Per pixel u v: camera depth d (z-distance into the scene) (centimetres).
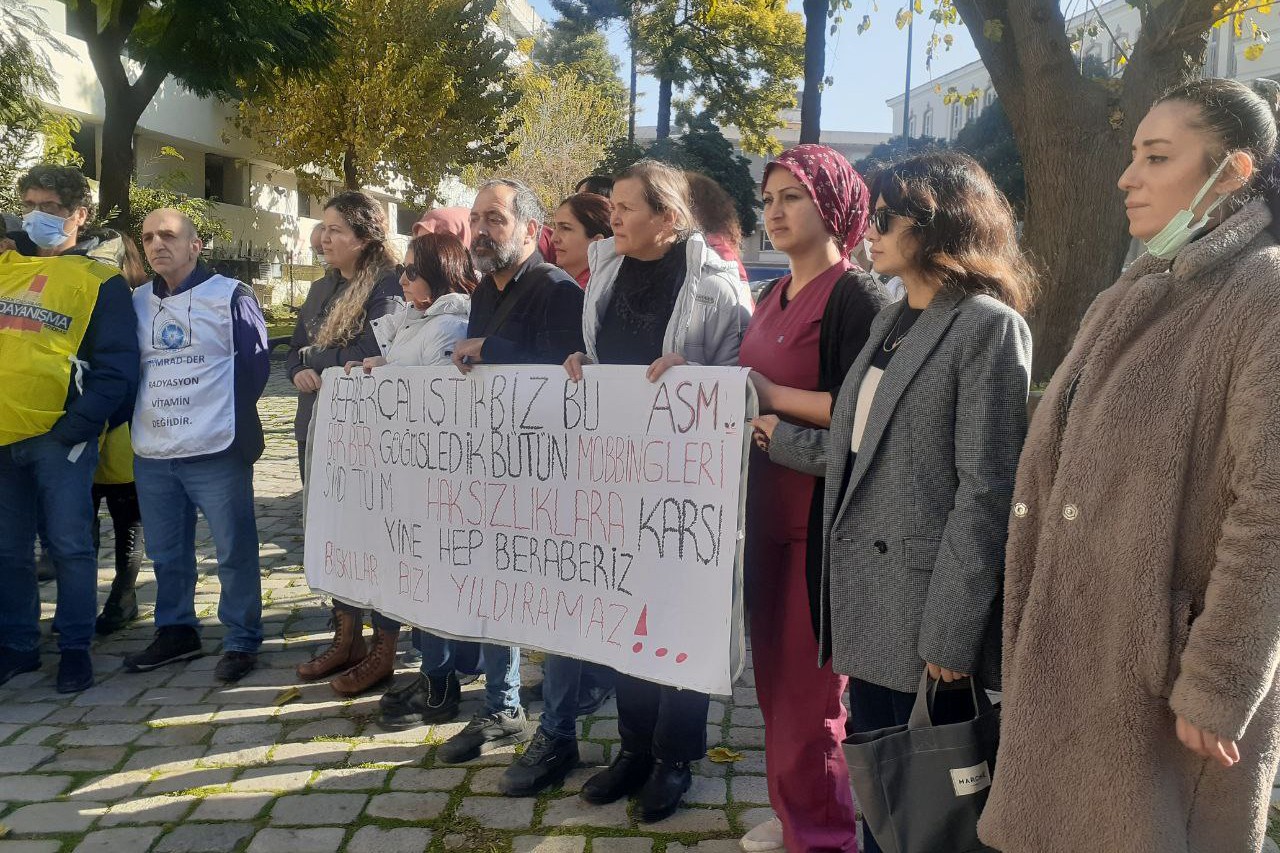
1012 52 701
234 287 415
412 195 2775
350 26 1722
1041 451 192
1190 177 178
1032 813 181
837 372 253
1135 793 171
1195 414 169
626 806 314
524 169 3594
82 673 409
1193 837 175
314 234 421
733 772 337
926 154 224
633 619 283
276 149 2522
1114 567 174
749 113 3072
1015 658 188
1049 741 181
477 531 324
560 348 338
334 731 370
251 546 423
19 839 296
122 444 462
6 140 1381
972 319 213
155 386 411
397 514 349
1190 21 634
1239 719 156
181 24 1434
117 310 412
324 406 379
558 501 301
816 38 886
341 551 371
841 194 260
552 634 304
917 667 217
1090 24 795
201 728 372
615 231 302
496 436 317
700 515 270
